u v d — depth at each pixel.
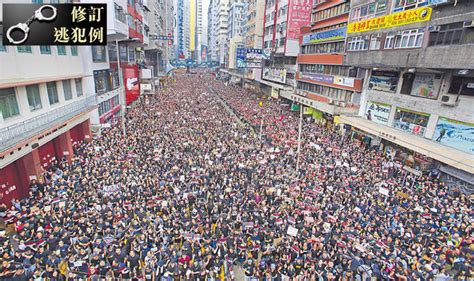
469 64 18.39
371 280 11.95
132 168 20.61
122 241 13.25
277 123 36.78
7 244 12.36
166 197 16.89
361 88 32.84
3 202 16.92
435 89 23.08
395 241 13.94
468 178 19.59
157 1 86.00
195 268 12.17
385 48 26.17
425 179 21.72
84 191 16.75
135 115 38.19
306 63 46.69
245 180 19.78
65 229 13.46
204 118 37.53
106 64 34.44
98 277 11.52
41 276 11.06
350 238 13.97
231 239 14.00
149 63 76.56
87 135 28.30
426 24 21.69
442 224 15.56
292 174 22.06
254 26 74.94
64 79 23.50
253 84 78.19
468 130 20.28
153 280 11.98
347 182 19.84
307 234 14.38
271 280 12.12
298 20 48.97
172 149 24.97
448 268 13.59
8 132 15.30
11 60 16.62
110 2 28.81
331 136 32.66
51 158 22.67
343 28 35.25
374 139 29.36
